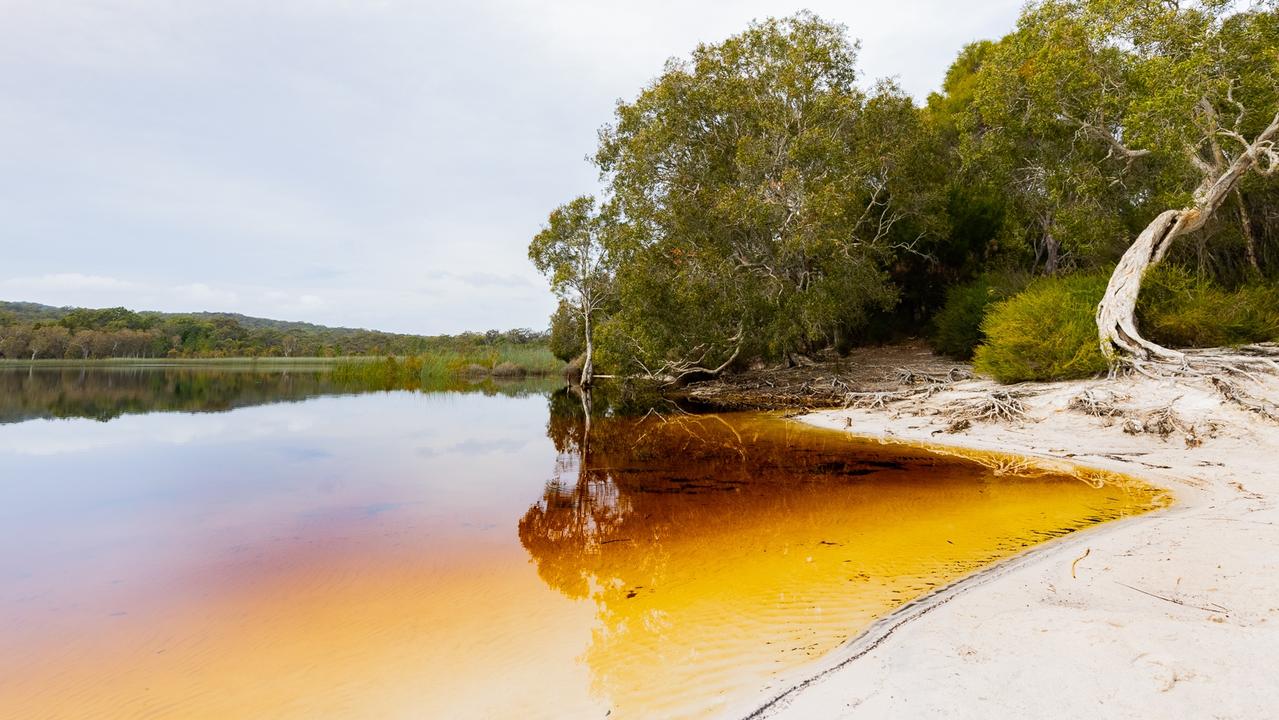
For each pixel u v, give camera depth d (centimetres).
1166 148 1375
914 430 1340
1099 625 346
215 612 474
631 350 2183
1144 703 262
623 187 2427
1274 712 247
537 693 345
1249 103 1345
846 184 1967
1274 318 1348
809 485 888
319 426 1733
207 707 340
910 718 270
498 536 677
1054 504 736
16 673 381
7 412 2034
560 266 2919
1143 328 1424
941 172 2402
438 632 435
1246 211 1669
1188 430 1030
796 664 356
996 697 280
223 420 1866
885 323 2905
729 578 526
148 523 739
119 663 393
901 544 600
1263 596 390
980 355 1628
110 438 1489
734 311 2116
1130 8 1373
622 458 1173
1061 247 2111
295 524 734
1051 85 1549
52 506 823
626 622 442
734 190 2053
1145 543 528
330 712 331
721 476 977
